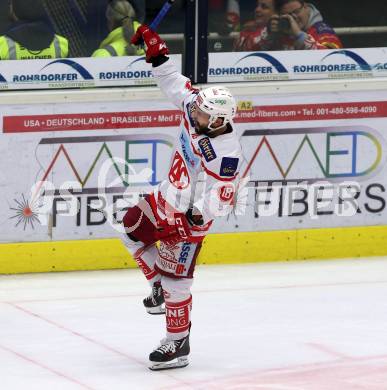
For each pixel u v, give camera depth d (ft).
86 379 41.06
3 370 41.91
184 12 58.23
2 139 55.93
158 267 42.39
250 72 59.62
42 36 56.29
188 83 43.24
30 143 56.34
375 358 44.04
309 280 56.65
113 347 45.24
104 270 58.23
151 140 58.08
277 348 45.37
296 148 60.13
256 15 59.31
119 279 56.54
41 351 44.50
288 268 59.16
